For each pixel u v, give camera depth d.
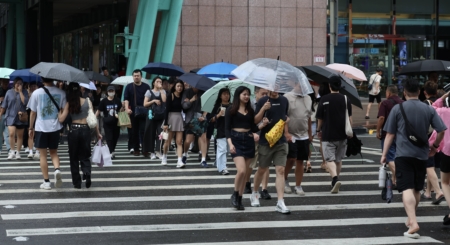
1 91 19.16
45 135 12.67
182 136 16.36
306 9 32.50
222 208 11.17
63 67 12.64
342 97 12.51
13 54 47.56
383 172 9.75
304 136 12.36
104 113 18.11
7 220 10.09
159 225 9.82
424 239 9.10
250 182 13.20
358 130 25.86
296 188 12.60
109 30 36.38
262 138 10.94
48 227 9.63
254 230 9.56
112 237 9.04
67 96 12.71
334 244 8.76
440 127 9.27
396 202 11.89
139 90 18.81
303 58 32.59
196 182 13.96
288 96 12.27
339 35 39.97
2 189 12.92
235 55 31.88
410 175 9.21
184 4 31.28
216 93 15.01
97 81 21.91
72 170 12.95
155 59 27.84
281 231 9.52
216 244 8.70
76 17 44.12
